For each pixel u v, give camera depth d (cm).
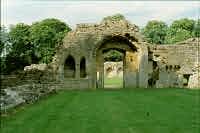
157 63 3866
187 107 2116
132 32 3759
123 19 3791
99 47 3772
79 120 1714
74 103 2341
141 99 2548
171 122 1648
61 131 1474
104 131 1472
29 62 5384
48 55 5600
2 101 1830
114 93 3041
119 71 6838
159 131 1466
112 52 7319
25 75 2433
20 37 5394
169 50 3906
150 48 3856
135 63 3806
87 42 3725
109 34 3738
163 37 8625
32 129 1509
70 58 3738
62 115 1856
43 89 2841
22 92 2217
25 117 1788
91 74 3709
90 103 2336
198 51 3906
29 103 2320
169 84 3881
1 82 1956
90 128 1531
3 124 1609
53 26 7088
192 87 3869
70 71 3722
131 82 3809
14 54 5150
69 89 3572
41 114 1884
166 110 2002
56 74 3575
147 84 3788
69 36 3731
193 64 3909
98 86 3772
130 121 1681
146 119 1728
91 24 3750
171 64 3897
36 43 5625
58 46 3703
